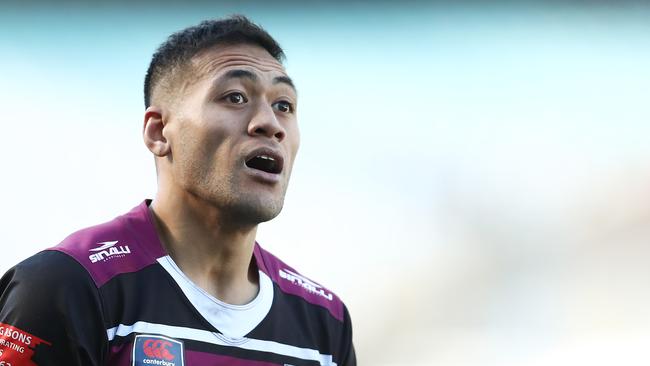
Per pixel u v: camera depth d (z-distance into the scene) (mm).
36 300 7121
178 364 7434
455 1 35656
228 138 7910
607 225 33844
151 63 8750
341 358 9062
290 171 8492
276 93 8305
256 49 8461
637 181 34469
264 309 8359
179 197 8133
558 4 35781
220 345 7805
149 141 8469
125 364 7215
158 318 7543
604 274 31703
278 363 8195
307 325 8758
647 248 32469
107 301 7348
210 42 8328
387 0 34656
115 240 7918
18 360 7004
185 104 8148
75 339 7051
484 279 31594
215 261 8211
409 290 30297
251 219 7969
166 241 8172
